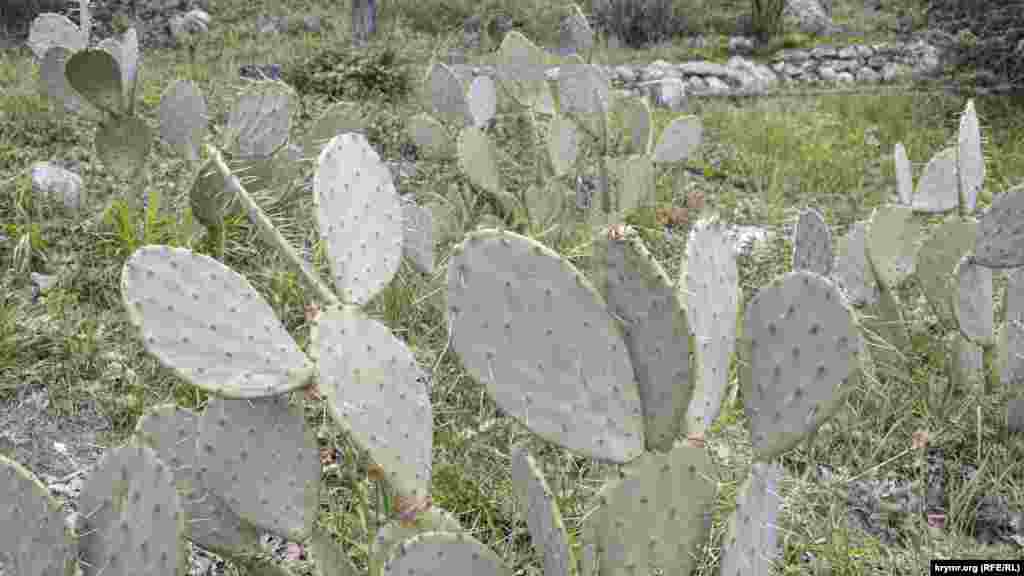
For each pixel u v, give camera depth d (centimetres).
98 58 359
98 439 283
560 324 150
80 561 139
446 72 436
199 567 227
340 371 169
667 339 144
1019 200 281
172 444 178
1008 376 306
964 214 316
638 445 150
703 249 164
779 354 155
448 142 452
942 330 359
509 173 507
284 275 333
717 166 682
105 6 1272
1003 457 279
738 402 280
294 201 368
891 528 249
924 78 1070
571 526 212
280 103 319
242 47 1037
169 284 161
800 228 315
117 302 350
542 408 152
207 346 162
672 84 956
